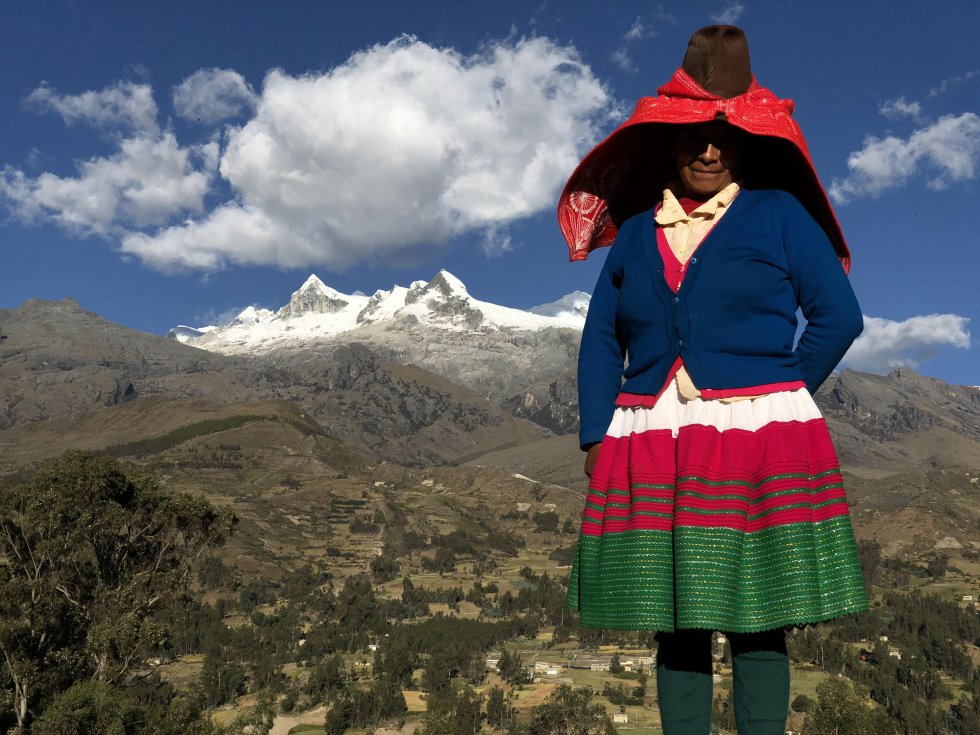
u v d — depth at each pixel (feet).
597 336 9.40
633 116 9.04
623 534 8.09
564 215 10.00
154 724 108.17
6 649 105.81
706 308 8.18
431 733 407.64
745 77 8.81
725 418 7.93
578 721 329.72
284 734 436.35
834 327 7.99
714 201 8.66
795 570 7.38
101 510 125.39
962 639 648.38
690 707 7.90
